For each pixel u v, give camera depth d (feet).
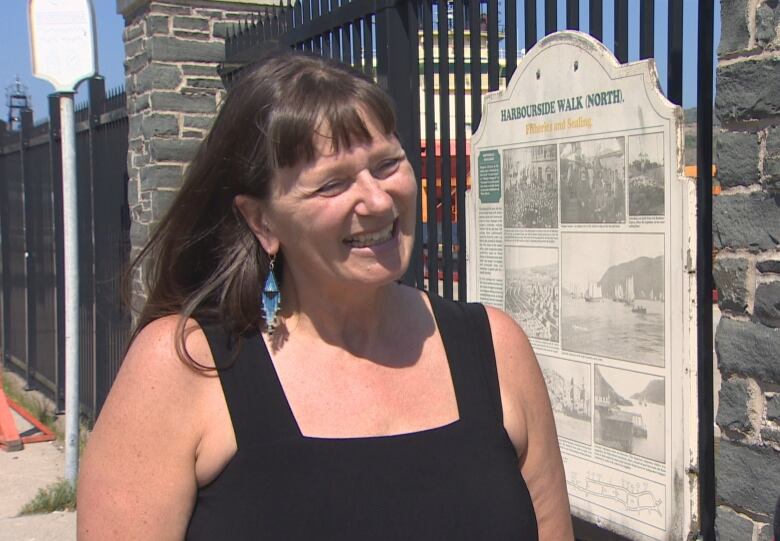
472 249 10.62
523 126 9.73
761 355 7.87
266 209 5.17
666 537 8.29
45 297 28.02
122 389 5.00
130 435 4.89
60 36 17.11
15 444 21.79
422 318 5.65
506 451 5.38
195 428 4.93
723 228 8.16
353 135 4.94
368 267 5.05
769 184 7.79
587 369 9.05
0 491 18.71
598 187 8.78
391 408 5.20
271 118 4.93
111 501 4.85
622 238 8.55
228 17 19.86
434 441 5.13
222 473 4.93
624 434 8.68
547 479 5.86
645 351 8.40
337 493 4.85
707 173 8.48
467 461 5.15
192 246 5.41
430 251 12.30
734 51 8.01
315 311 5.27
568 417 9.34
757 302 7.92
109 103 22.62
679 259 7.99
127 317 20.52
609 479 8.89
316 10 14.62
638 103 8.29
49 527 16.62
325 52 14.51
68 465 18.17
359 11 13.23
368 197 4.95
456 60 11.78
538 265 9.62
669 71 8.70
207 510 4.94
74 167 17.47
